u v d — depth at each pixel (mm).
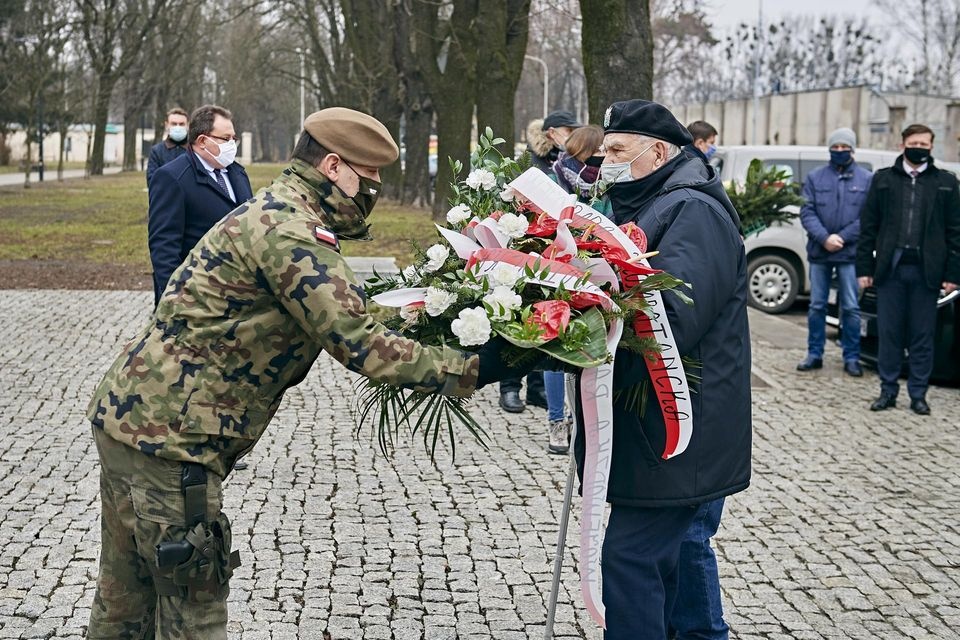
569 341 2949
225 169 5836
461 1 20375
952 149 31844
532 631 4156
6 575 4492
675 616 3791
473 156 3623
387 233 20453
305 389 8141
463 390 2959
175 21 50219
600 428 3125
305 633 4066
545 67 46531
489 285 3068
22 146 63250
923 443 7082
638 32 9727
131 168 59844
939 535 5352
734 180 7531
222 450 2938
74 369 8469
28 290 13062
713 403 3318
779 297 12945
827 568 4906
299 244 2830
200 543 2891
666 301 3158
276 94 62281
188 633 2969
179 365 2871
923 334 7859
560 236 3162
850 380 9047
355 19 27969
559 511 5512
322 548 4914
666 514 3340
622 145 3516
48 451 6254
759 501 5816
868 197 7980
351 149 2961
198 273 2881
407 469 6152
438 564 4773
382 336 2875
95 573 4539
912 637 4227
